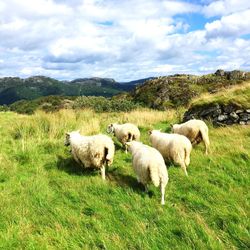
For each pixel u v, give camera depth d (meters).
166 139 5.15
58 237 3.18
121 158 5.87
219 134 7.29
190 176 4.70
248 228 3.33
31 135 7.49
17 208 3.78
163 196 3.95
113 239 3.14
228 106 8.35
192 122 6.21
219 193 4.12
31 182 4.59
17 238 3.19
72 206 3.92
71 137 5.41
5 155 5.79
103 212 3.70
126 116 10.34
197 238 3.10
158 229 3.34
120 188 4.32
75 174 5.04
